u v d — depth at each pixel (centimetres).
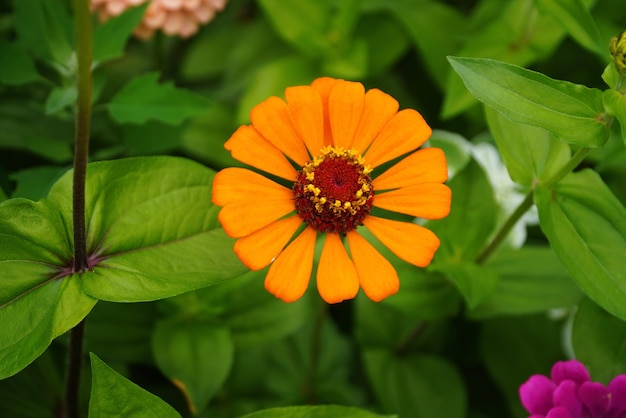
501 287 49
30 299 41
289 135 43
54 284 42
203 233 43
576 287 49
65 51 49
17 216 41
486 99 42
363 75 57
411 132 43
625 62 41
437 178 42
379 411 53
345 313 57
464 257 48
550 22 54
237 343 50
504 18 55
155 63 58
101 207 43
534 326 53
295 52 60
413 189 42
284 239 42
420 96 60
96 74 50
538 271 49
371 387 55
